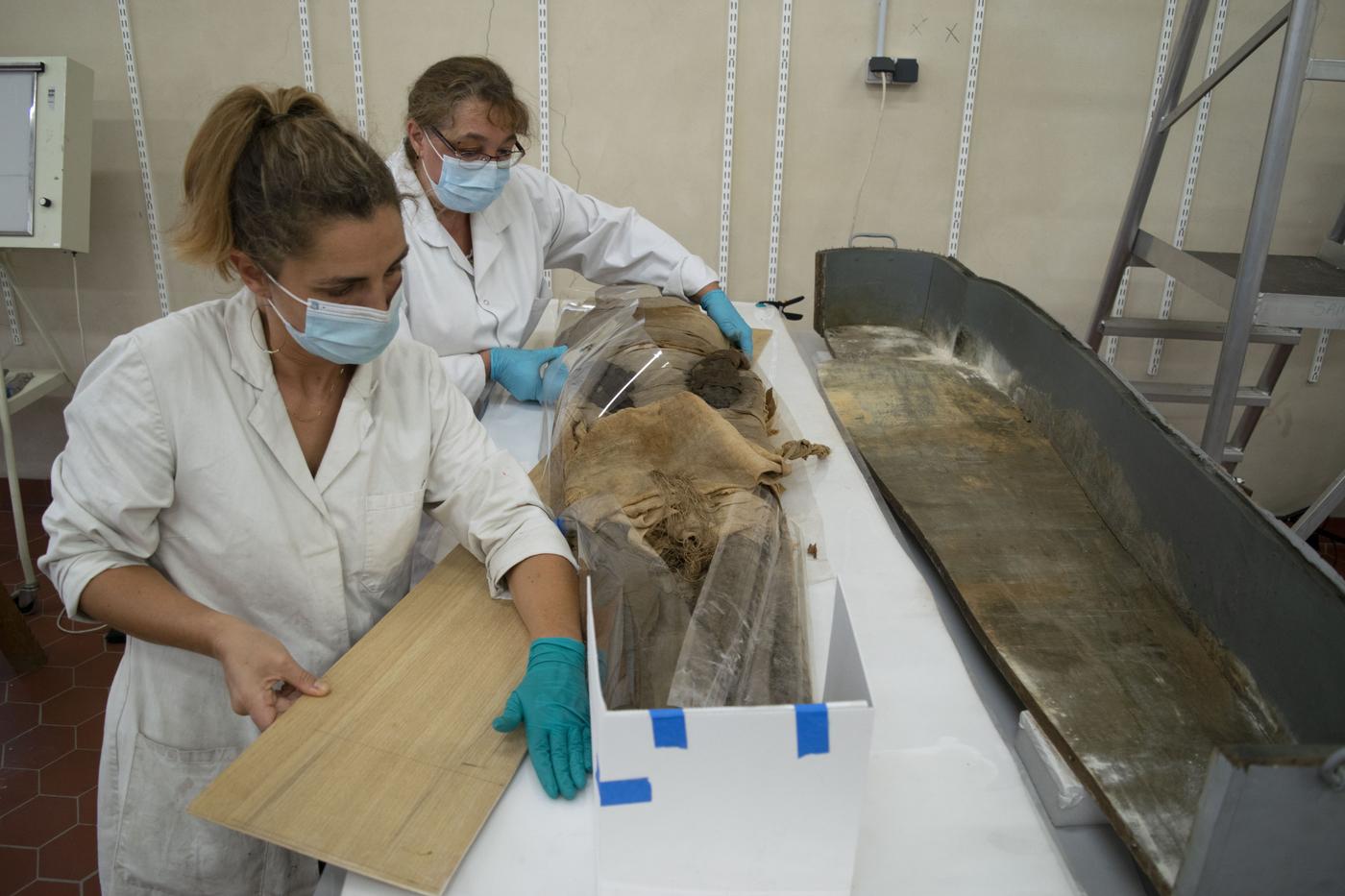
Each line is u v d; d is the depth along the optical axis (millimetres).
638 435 1260
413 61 2574
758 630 950
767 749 653
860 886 756
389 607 1140
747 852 708
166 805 1043
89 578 900
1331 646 875
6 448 2312
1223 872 657
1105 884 795
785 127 2605
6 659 2195
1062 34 2480
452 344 1690
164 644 919
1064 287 2762
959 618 1224
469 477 1091
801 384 1778
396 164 1607
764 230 2740
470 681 942
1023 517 1410
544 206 1845
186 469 919
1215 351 2777
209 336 922
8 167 2309
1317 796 618
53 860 1682
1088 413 1488
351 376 1000
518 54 2555
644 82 2568
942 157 2627
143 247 2770
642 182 2688
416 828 771
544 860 765
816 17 2486
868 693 665
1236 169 2574
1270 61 2443
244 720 1033
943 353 2045
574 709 875
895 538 1256
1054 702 998
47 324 2855
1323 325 1840
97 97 2609
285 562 988
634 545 1062
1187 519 1171
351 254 815
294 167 782
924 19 2480
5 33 2553
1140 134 2566
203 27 2541
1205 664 1080
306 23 2520
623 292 1903
